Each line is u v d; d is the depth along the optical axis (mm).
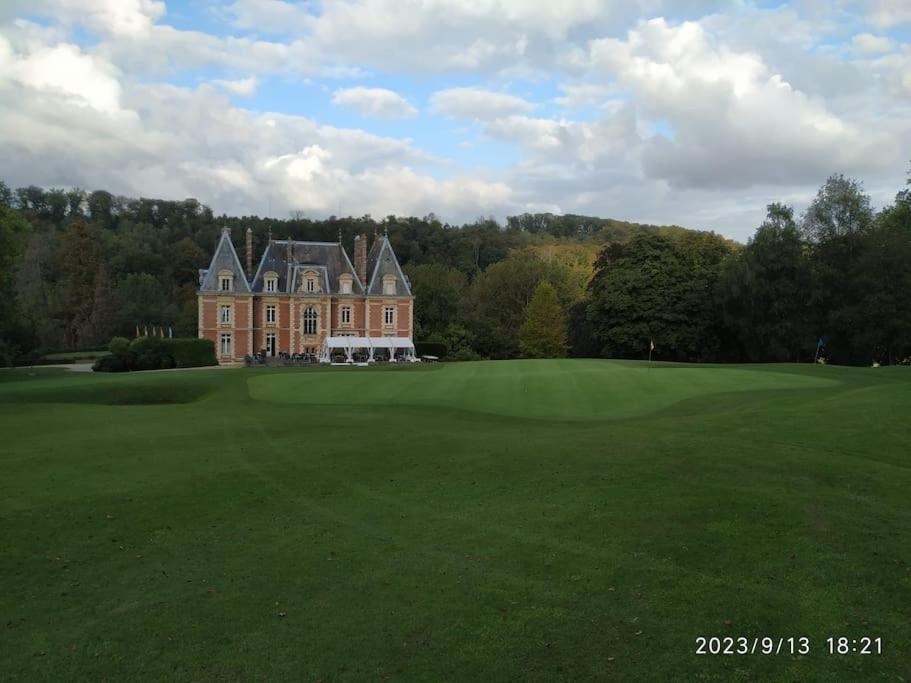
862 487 14648
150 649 9039
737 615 9391
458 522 13602
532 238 161750
